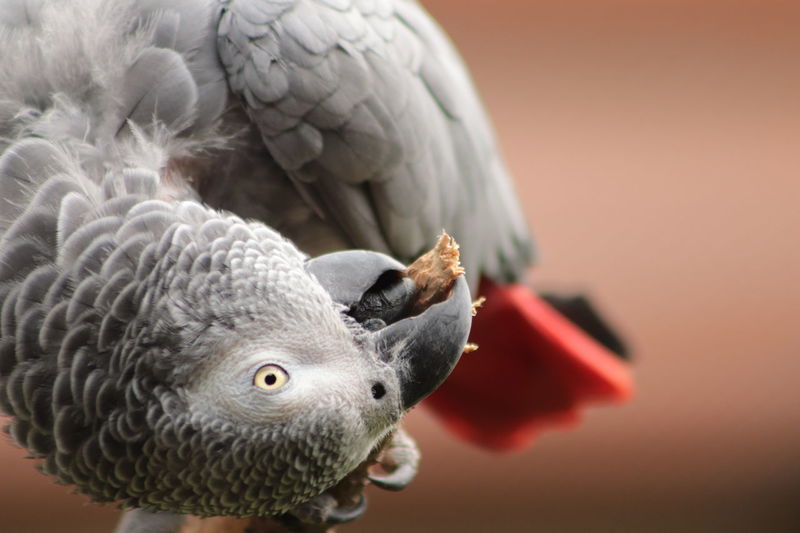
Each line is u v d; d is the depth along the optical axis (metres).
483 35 2.91
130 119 1.97
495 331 2.15
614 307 2.75
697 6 2.87
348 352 1.93
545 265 2.76
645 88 2.88
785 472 2.75
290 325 1.92
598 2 2.88
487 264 2.11
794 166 2.82
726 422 2.75
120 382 1.92
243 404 1.92
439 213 2.06
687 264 2.78
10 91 1.96
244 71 2.00
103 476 1.92
